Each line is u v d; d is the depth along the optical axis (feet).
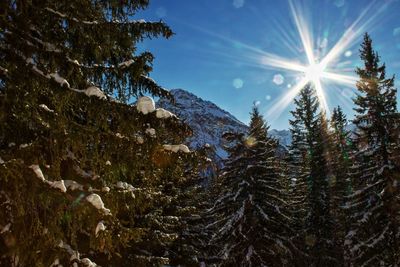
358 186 77.20
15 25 17.94
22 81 16.94
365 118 71.15
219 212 77.36
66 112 20.70
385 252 66.23
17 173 15.07
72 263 17.10
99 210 16.43
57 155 18.04
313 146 108.06
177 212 56.24
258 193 74.02
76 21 19.42
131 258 34.12
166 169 21.36
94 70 19.98
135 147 18.52
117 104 17.88
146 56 21.16
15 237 16.83
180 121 18.70
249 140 77.87
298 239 88.74
